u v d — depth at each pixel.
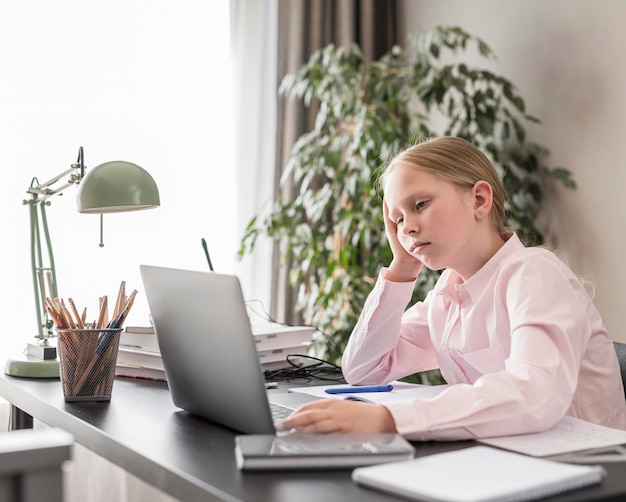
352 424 1.00
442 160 1.32
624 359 1.49
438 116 3.25
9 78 2.60
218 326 1.06
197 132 2.93
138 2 2.83
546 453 0.95
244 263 3.03
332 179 3.19
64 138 2.68
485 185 1.34
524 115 2.81
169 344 1.22
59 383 1.59
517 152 2.91
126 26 2.80
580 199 2.79
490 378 1.07
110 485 2.42
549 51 2.88
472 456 0.89
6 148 2.58
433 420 1.02
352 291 2.87
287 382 1.63
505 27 3.04
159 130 2.86
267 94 3.12
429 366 1.63
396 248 1.53
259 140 3.06
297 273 2.91
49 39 2.67
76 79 2.71
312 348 2.79
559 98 2.85
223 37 2.98
